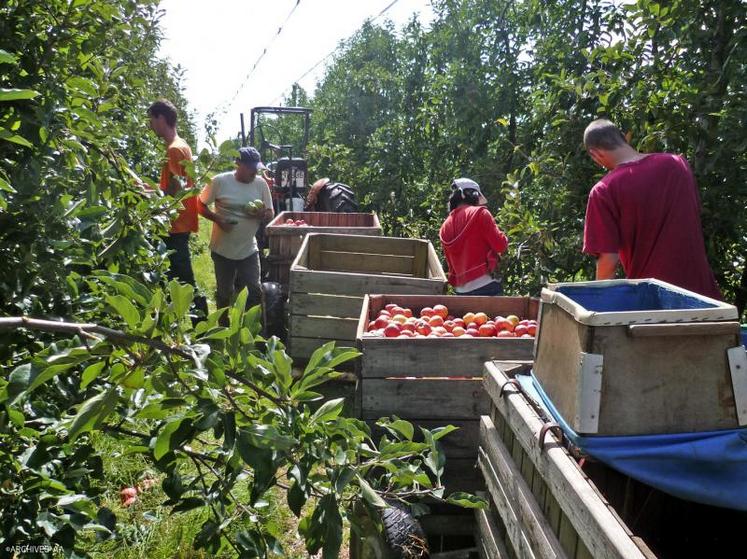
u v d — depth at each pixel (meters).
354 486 1.69
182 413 1.44
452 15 9.79
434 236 8.75
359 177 13.52
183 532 3.09
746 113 3.52
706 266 2.92
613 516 1.31
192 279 5.66
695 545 1.84
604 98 4.32
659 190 2.87
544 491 1.72
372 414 2.90
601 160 3.15
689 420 1.57
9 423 1.57
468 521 2.77
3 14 1.98
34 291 1.87
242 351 1.43
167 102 5.29
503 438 2.17
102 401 1.27
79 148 2.08
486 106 8.36
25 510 1.55
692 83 4.03
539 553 1.66
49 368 1.21
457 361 2.90
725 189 3.84
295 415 1.50
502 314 3.97
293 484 1.46
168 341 1.35
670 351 1.56
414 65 13.30
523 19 7.15
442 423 2.88
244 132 14.10
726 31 3.89
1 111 1.94
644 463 1.55
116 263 2.32
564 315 1.76
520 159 7.89
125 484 3.44
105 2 2.13
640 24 4.23
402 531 2.33
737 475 1.54
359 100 16.77
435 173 9.85
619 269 4.63
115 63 2.44
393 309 3.83
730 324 1.56
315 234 6.58
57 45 2.08
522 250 5.21
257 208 6.31
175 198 2.38
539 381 1.95
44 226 1.82
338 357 1.56
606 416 1.56
